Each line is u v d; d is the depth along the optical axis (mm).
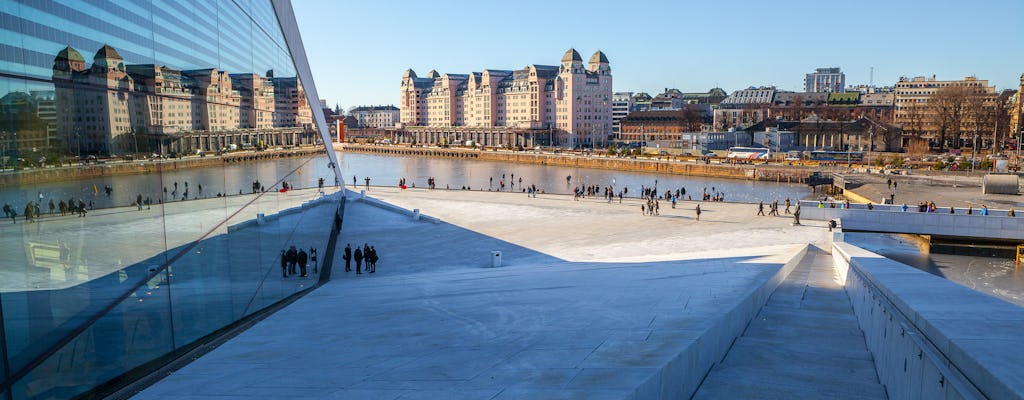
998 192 92250
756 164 151000
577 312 16453
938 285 12750
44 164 11555
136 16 15281
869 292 14781
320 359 13367
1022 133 190125
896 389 10539
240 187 23344
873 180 115688
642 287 20688
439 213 63906
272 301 26297
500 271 35719
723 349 13141
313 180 43531
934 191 97938
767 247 40469
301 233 35031
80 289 12484
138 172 15094
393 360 12430
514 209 65938
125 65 14695
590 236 50594
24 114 11109
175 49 17672
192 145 18781
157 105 16406
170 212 16719
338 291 29891
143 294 14922
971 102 197625
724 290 17828
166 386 12547
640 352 10250
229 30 23312
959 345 7758
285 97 35531
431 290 26391
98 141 13375
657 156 180375
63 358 11828
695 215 61000
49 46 11836
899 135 182500
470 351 12508
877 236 58031
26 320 10867
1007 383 6371
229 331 19844
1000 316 9383
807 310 18906
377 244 48750
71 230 12289
